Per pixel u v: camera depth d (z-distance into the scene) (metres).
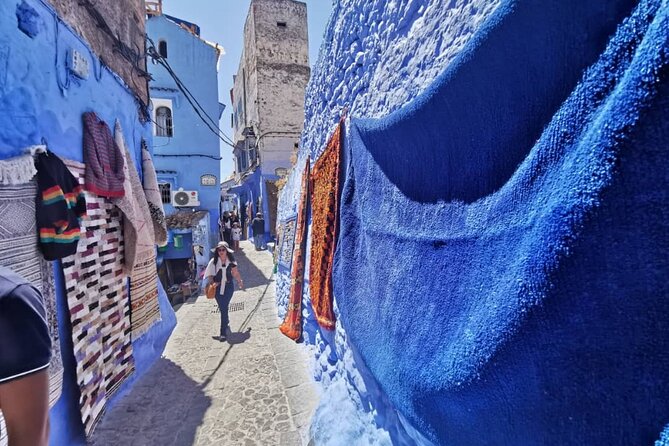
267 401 3.57
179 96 12.52
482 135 1.04
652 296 0.60
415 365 1.27
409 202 1.50
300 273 4.88
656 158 0.58
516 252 0.84
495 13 0.92
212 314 6.88
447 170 1.23
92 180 2.78
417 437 1.60
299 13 16.69
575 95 0.74
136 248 3.39
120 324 3.30
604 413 0.68
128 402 3.62
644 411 0.62
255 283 9.33
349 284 2.29
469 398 0.98
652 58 0.57
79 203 2.39
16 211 1.86
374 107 2.24
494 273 0.92
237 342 5.26
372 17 2.28
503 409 0.89
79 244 2.63
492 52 0.94
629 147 0.60
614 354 0.65
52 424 2.24
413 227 1.45
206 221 11.42
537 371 0.79
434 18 1.52
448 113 1.17
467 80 1.04
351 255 2.33
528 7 0.81
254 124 16.86
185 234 10.55
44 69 2.27
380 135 1.73
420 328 1.28
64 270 2.42
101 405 2.83
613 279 0.64
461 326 1.04
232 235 14.80
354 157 2.33
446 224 1.22
